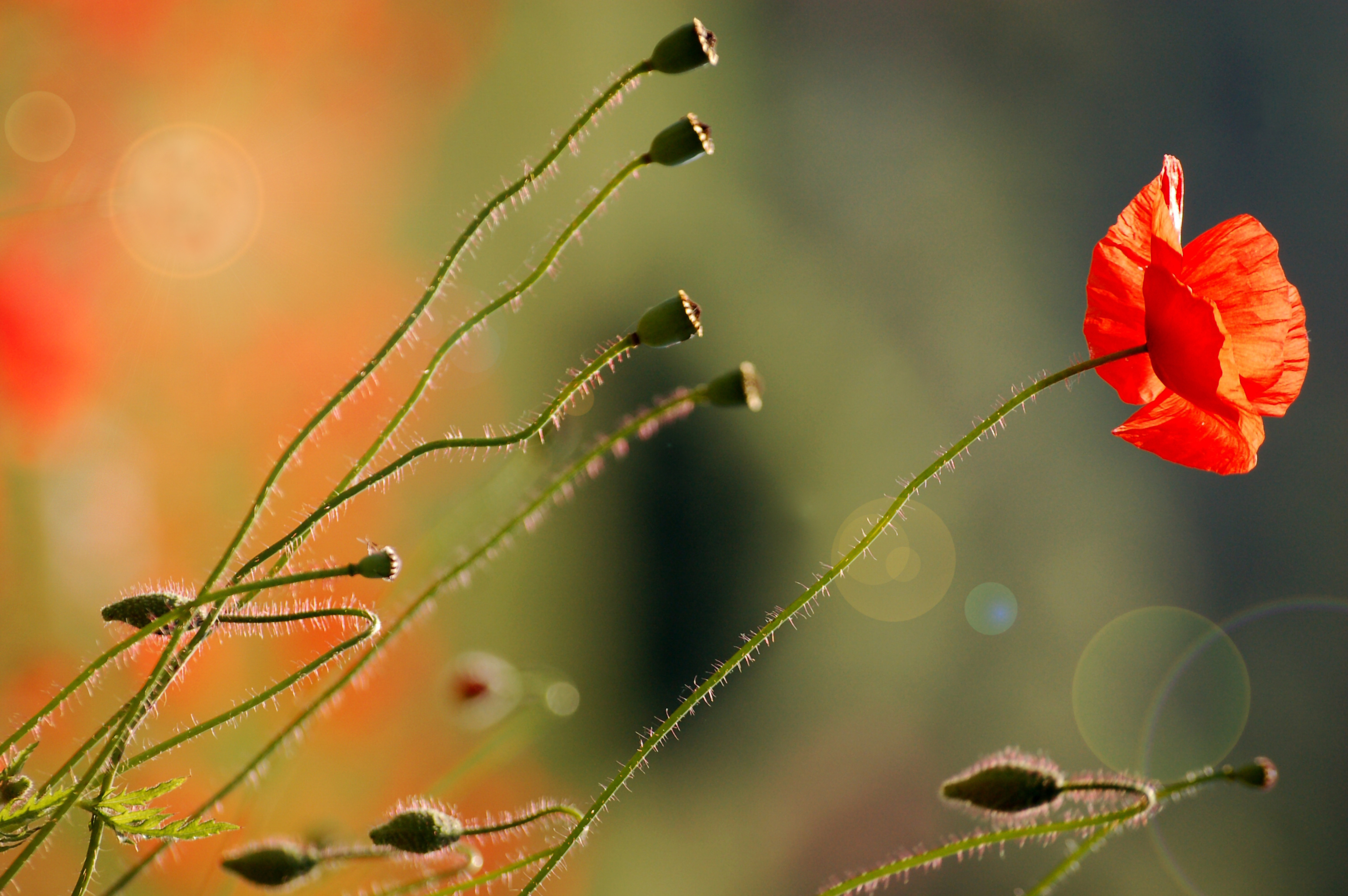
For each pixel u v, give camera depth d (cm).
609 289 330
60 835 116
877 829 283
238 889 116
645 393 326
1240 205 424
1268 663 360
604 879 231
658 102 352
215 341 182
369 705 168
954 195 413
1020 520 370
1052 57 432
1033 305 408
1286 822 330
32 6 145
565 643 276
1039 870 286
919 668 328
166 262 166
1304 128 435
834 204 397
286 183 221
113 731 104
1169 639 359
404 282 243
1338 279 421
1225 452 108
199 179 175
